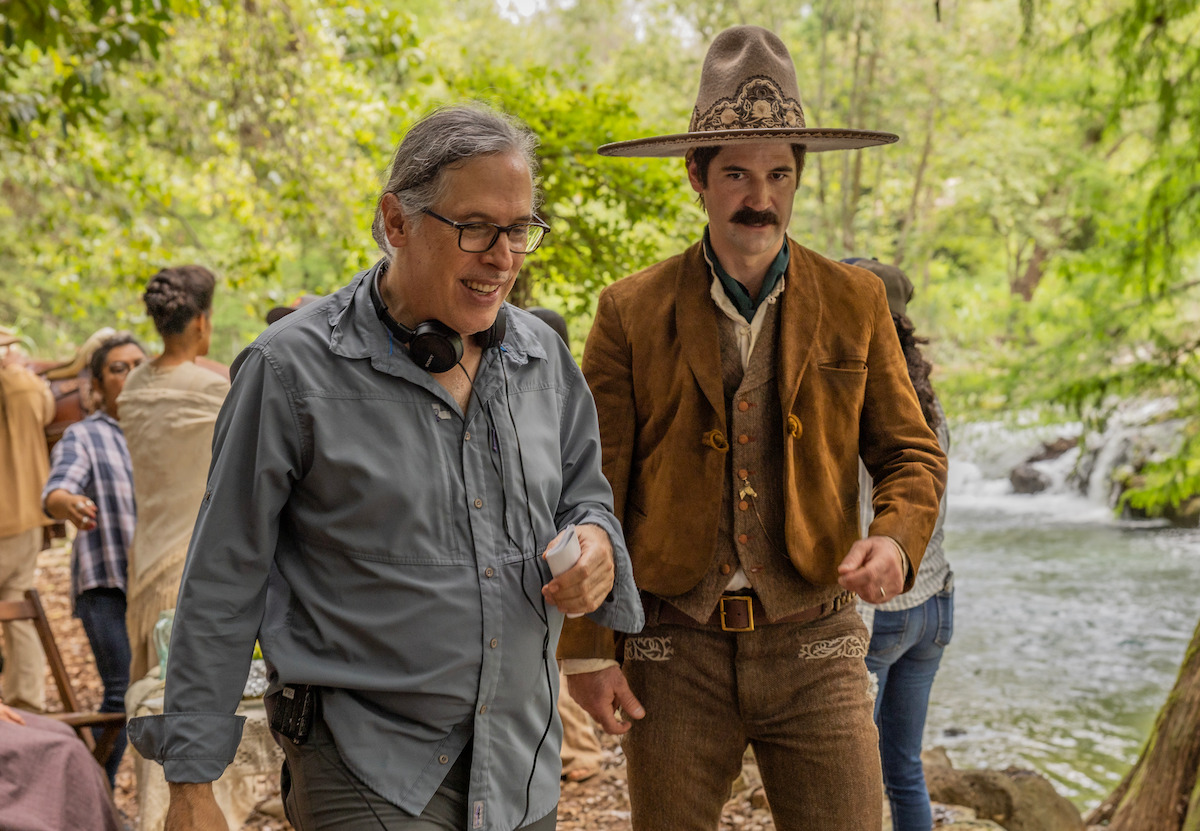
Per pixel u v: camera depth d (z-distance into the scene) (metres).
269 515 1.61
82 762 2.61
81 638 7.18
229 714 1.60
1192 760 4.06
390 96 10.14
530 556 1.71
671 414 2.16
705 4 17.92
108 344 4.28
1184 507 14.63
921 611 2.70
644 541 2.14
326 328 1.65
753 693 2.10
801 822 2.10
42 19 5.93
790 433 2.07
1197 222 7.63
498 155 1.57
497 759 1.67
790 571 2.10
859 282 2.18
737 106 2.09
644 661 2.17
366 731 1.61
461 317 1.62
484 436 1.69
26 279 15.16
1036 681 7.98
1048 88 11.03
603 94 6.08
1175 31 7.42
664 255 6.33
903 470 2.09
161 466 3.60
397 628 1.60
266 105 8.81
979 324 11.42
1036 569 12.06
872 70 18.86
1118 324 8.73
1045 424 8.91
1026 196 20.20
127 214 9.25
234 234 12.05
